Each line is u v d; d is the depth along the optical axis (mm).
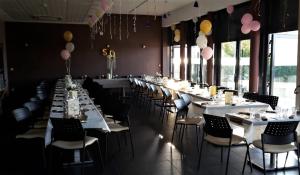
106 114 5129
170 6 10188
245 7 7348
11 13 9508
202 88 7281
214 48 8805
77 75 11867
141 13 11852
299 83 5137
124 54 12180
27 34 11312
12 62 11273
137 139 5398
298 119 3754
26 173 3875
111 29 11945
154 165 4082
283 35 6238
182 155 4488
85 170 3924
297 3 5641
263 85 6652
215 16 8641
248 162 4098
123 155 4500
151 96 8391
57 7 8562
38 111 5301
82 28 11781
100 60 12008
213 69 8961
